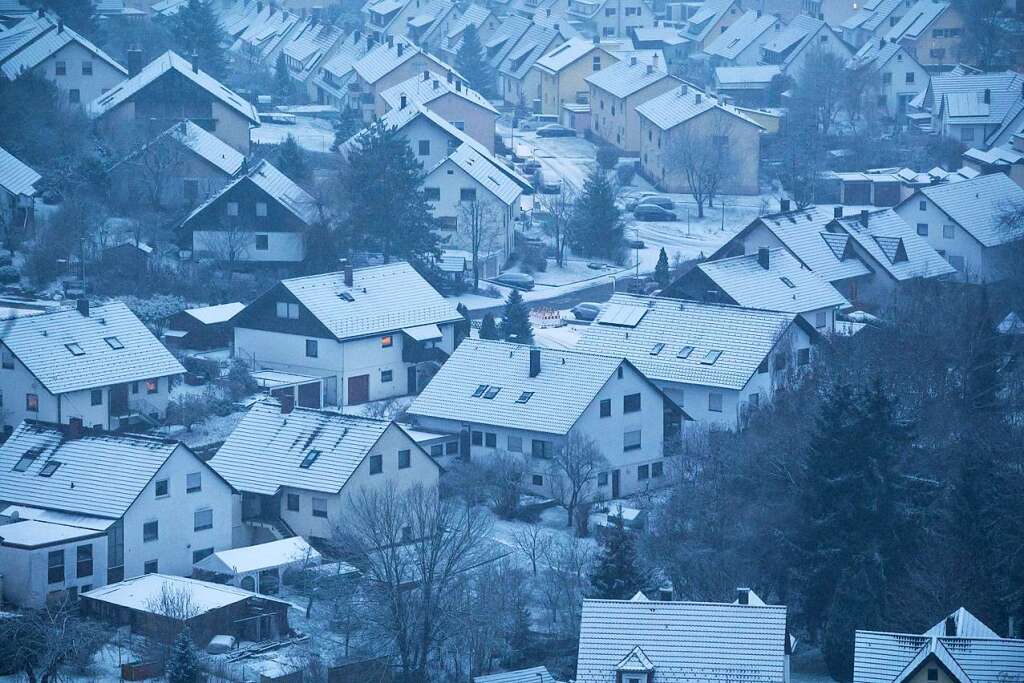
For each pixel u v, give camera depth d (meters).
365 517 121.88
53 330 148.00
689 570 122.00
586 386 142.25
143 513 124.75
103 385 146.12
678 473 140.50
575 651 113.75
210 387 156.00
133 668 108.69
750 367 150.00
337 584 119.69
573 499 136.00
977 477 124.38
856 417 123.25
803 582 121.12
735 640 101.69
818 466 123.56
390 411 155.12
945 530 123.56
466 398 145.88
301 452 133.25
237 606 116.19
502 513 136.50
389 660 111.62
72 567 121.00
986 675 99.00
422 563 114.06
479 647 112.62
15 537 120.19
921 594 118.12
